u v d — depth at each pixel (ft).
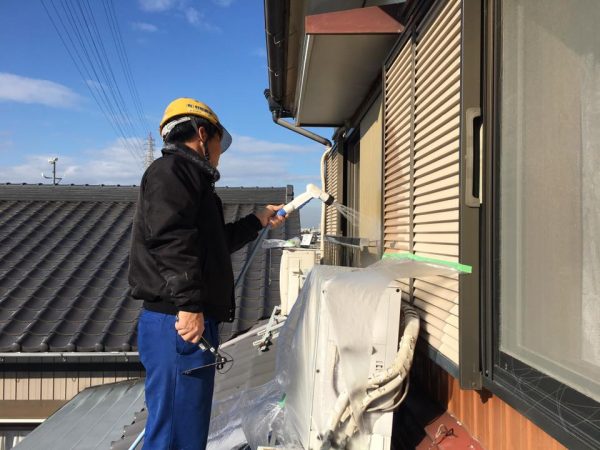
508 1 5.17
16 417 19.85
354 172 18.44
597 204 3.91
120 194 35.14
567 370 4.14
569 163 4.23
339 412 6.06
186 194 5.53
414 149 7.62
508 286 5.11
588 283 3.98
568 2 4.24
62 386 20.12
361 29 9.48
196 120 6.18
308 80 13.07
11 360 19.15
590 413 3.82
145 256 5.90
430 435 6.46
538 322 4.60
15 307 21.80
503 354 5.15
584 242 4.04
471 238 5.55
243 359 14.34
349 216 17.62
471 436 6.15
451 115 6.06
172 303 5.80
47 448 14.43
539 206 4.64
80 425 15.93
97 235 29.91
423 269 6.33
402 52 8.57
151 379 5.83
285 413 7.61
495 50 5.36
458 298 5.64
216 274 6.13
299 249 16.74
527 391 4.67
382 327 6.32
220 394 11.37
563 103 4.31
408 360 6.21
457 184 5.88
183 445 5.77
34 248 27.53
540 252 4.60
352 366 6.18
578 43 4.12
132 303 22.56
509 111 5.15
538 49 4.66
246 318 22.41
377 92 12.75
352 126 17.43
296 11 12.35
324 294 6.35
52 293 22.90
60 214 32.71
